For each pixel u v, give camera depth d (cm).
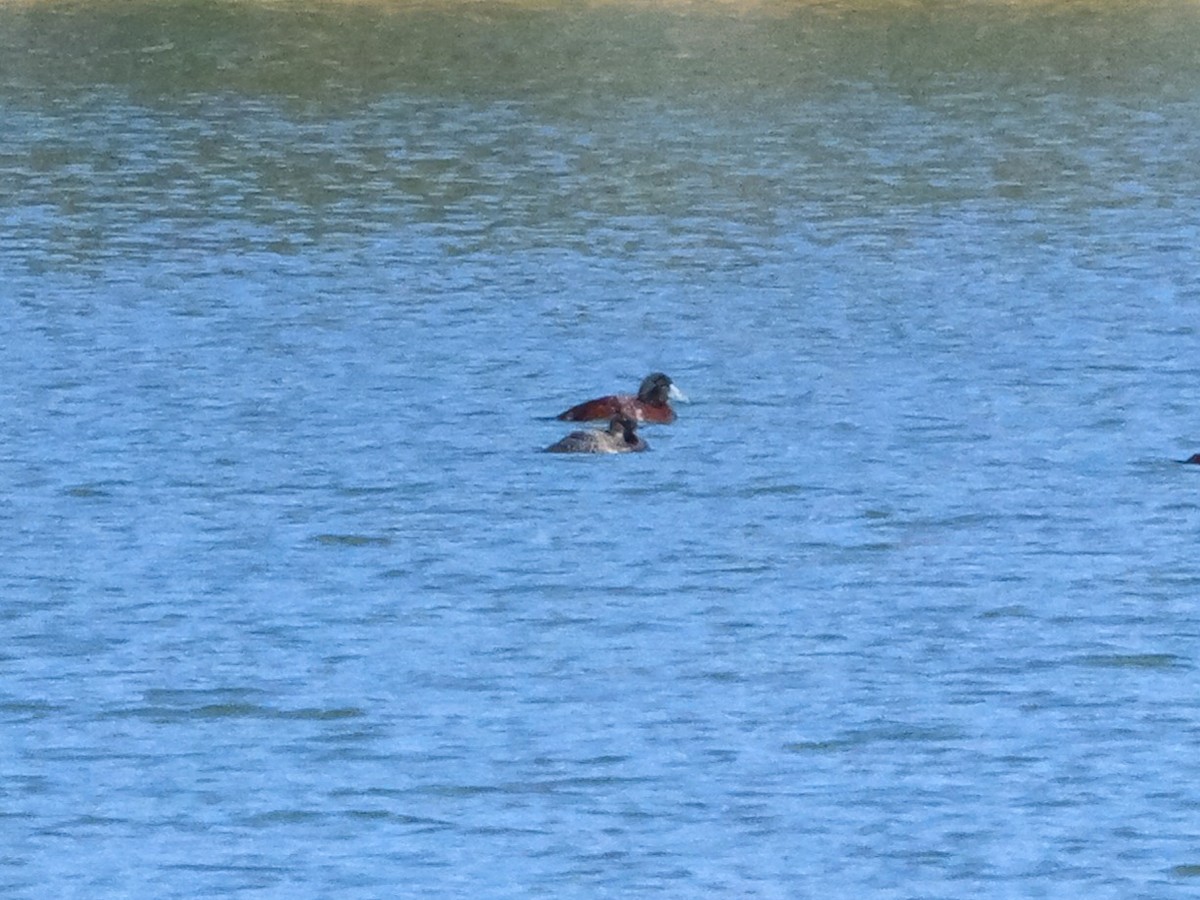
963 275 9950
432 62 15538
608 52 15975
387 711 5091
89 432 7394
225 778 4744
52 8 17188
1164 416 7631
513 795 4662
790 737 4956
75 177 12119
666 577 6000
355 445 7244
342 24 16812
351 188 11912
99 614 5716
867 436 7369
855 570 6062
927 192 11906
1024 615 5716
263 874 4319
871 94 14788
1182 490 6794
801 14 17375
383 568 6069
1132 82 15200
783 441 7300
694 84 15000
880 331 8900
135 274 9944
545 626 5628
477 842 4456
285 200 11606
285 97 14462
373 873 4328
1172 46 16450
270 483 6831
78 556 6166
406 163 12556
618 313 9231
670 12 17300
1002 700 5162
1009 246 10575
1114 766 4800
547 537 6328
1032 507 6619
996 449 7225
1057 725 5019
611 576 6006
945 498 6694
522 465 7006
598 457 7081
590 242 10681
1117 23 17225
